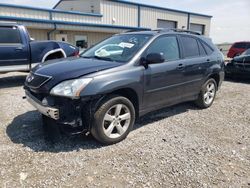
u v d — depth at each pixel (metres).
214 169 3.19
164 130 4.43
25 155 3.41
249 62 9.22
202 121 4.98
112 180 2.91
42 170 3.07
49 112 3.45
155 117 5.13
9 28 7.74
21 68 8.06
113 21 23.12
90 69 3.62
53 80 3.50
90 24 18.86
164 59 4.18
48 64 4.15
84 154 3.48
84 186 2.79
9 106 5.61
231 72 9.77
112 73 3.68
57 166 3.17
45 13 17.69
